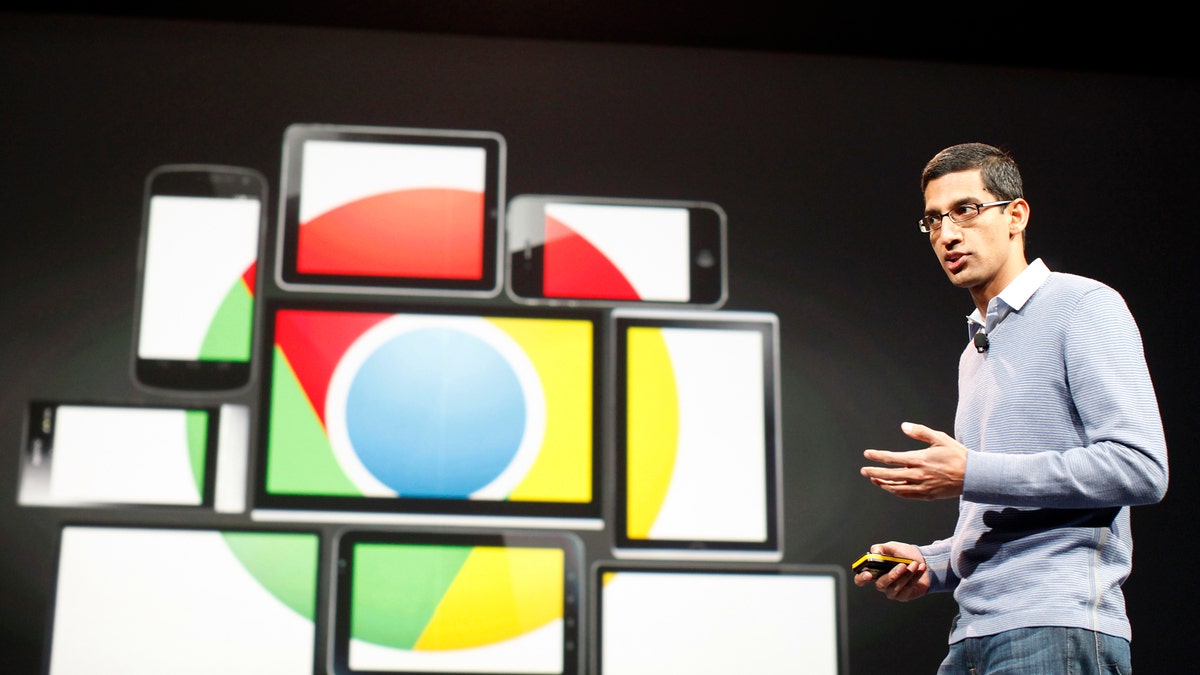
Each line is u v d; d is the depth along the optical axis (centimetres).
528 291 292
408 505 276
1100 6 306
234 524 271
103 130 292
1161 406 299
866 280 302
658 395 289
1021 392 152
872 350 298
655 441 286
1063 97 322
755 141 310
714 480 285
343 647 267
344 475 276
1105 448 139
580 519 279
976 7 306
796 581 281
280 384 280
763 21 310
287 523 273
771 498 285
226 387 279
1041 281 158
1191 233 314
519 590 274
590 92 309
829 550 284
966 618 152
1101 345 147
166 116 294
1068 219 312
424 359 285
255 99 297
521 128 303
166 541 269
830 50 319
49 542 266
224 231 288
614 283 295
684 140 308
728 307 297
